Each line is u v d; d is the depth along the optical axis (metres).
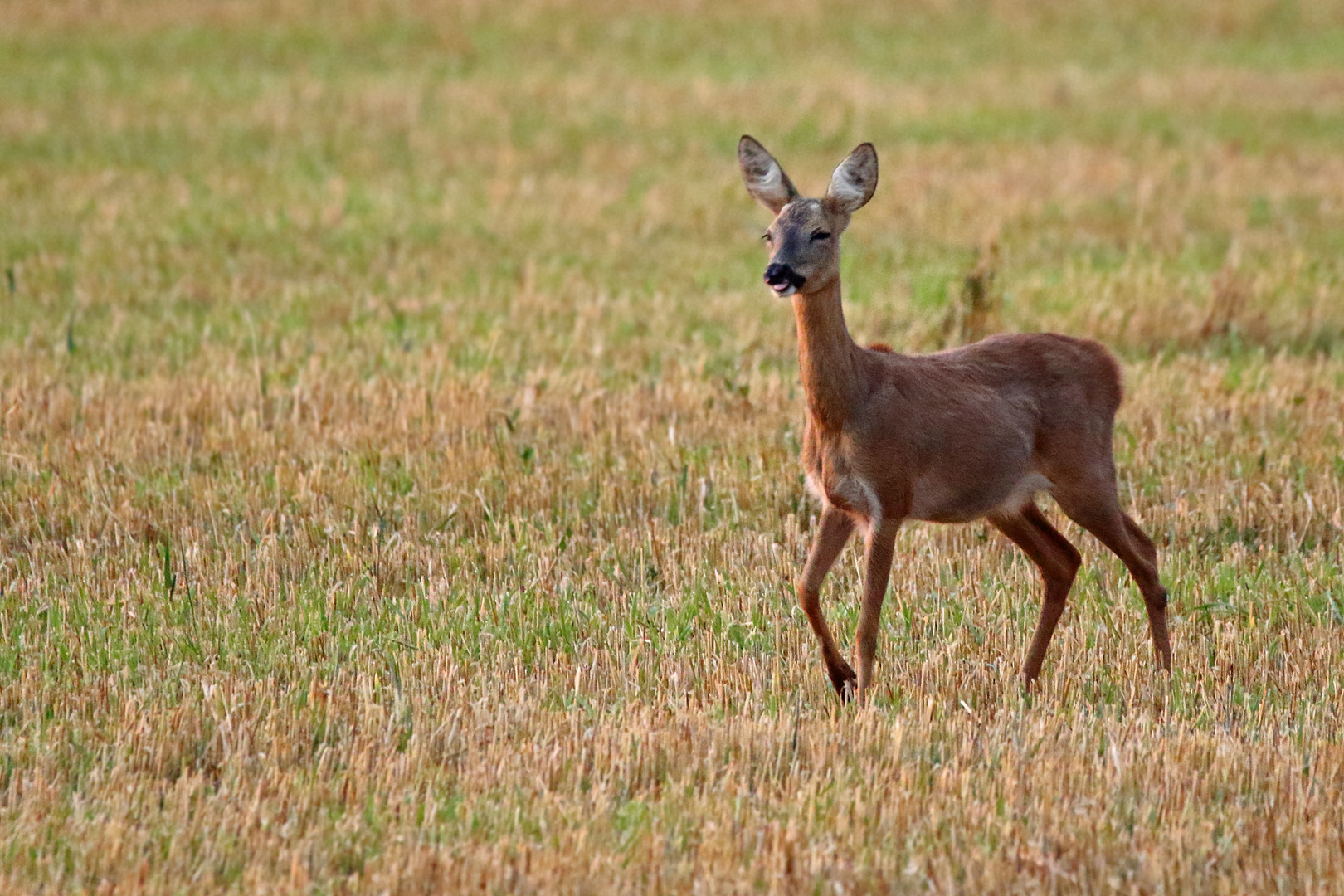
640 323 31.41
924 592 18.50
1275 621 17.53
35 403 24.42
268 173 47.09
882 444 15.53
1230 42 73.56
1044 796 12.96
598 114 56.72
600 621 17.17
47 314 31.73
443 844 12.06
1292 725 14.88
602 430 23.75
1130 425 24.05
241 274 35.66
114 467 22.05
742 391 25.14
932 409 15.81
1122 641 17.17
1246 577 18.47
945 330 29.39
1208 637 17.31
